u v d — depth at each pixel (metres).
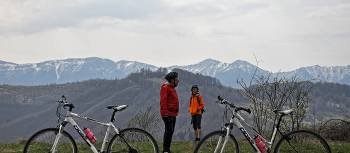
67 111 9.01
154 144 9.15
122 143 8.98
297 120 13.33
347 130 17.19
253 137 8.63
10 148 13.66
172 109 10.33
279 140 8.77
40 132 9.00
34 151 8.81
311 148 8.69
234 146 8.62
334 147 13.12
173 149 13.17
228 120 8.87
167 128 10.34
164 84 10.40
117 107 9.04
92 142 8.95
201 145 8.61
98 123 9.05
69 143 9.00
